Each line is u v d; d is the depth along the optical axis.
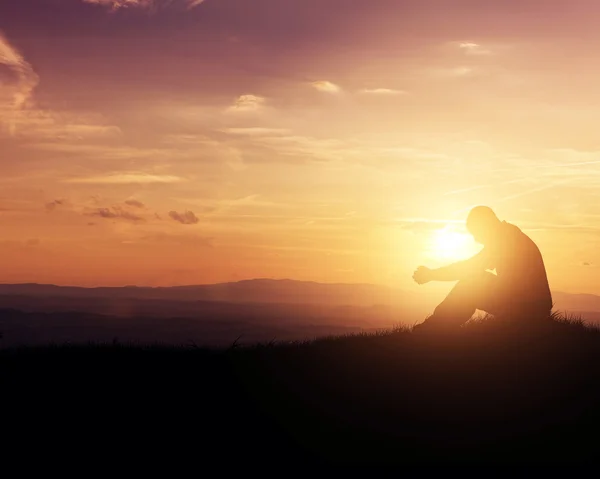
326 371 11.09
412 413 9.80
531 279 11.90
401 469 8.48
